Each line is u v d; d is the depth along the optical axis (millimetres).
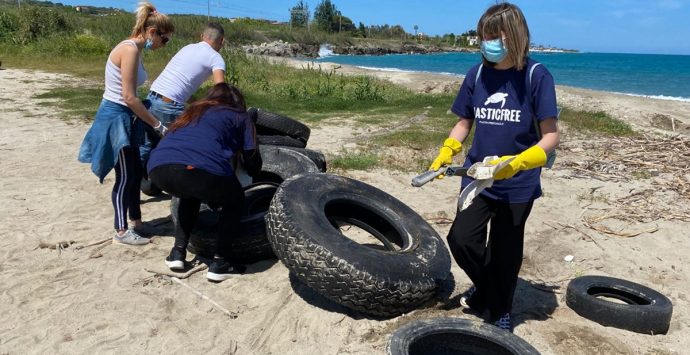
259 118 6766
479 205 3543
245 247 4656
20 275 4391
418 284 3848
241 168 4609
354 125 12297
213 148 4109
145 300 4078
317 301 4102
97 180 7074
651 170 8695
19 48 26359
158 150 4164
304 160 5730
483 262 3740
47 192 6504
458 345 3463
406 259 3939
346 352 3541
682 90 29875
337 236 3869
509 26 3148
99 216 5777
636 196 7309
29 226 5398
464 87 3594
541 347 3672
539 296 4453
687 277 4977
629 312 3941
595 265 5125
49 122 10875
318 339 3689
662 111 16891
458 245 3627
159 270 4551
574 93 20812
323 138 10547
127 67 4473
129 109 4727
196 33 46188
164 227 5527
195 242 4809
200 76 5422
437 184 7574
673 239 5859
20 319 3775
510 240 3549
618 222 6324
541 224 6094
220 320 3893
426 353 3455
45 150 8594
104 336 3623
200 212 5004
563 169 8695
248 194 5441
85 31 31266
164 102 5324
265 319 3900
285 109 14797
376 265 3734
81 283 4305
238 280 4461
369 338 3709
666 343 3861
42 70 20766
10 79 17578
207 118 4180
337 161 8211
